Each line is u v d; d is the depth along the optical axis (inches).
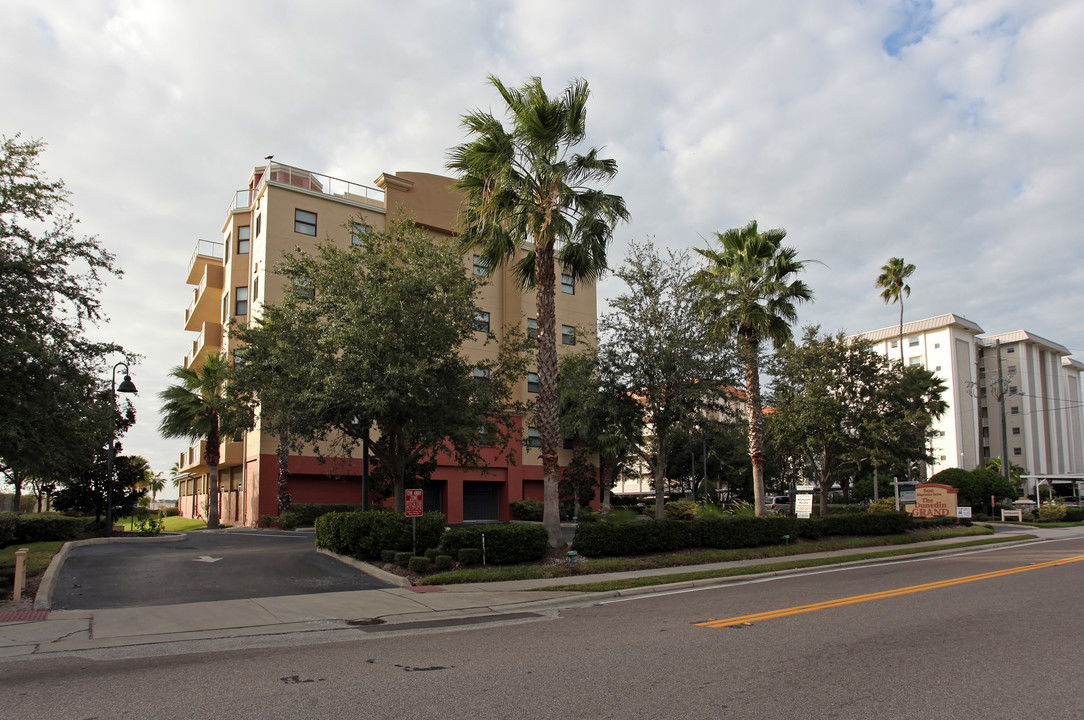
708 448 1911.9
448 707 226.7
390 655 315.9
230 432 1277.1
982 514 1660.9
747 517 863.7
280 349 709.3
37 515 935.0
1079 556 779.4
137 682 266.8
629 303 802.2
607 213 705.6
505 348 812.6
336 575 604.4
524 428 1531.7
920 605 438.3
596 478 1555.1
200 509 1850.4
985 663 278.4
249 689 254.2
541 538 672.4
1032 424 2947.8
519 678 265.1
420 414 719.7
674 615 422.6
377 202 1427.2
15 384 502.0
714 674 266.4
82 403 551.2
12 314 508.1
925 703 223.8
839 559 748.0
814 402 1000.2
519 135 693.9
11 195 534.0
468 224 735.7
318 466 1250.6
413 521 637.3
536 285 783.7
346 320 690.2
